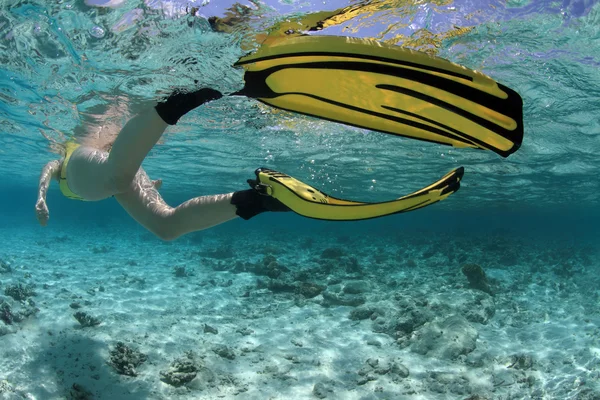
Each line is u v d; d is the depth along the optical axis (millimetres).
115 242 32125
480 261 24141
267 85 2203
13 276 15086
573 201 35656
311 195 2494
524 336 10398
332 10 4746
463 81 1811
